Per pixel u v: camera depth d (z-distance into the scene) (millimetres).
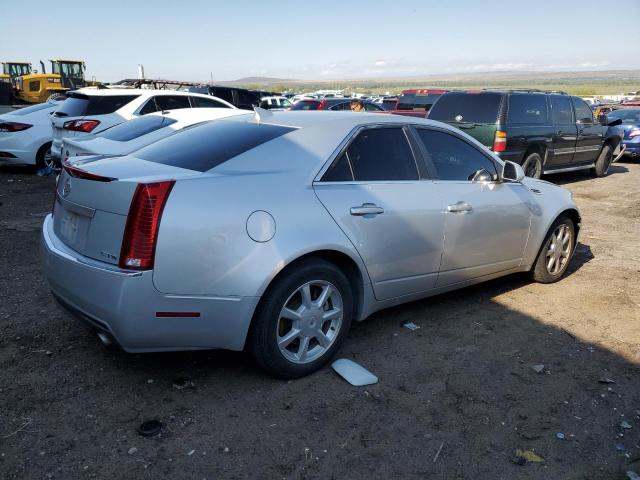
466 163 4254
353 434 2771
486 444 2742
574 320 4344
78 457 2508
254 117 3805
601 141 12062
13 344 3537
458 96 9727
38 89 29344
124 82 16375
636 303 4754
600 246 6688
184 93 10422
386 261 3561
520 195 4555
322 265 3178
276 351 3086
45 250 3143
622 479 2531
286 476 2453
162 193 2725
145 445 2611
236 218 2865
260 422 2830
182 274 2742
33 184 9391
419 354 3650
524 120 9547
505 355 3689
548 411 3049
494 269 4488
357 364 3439
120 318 2693
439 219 3834
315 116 3736
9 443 2578
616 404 3146
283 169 3195
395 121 3857
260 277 2889
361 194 3420
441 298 4703
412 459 2605
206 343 2914
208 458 2543
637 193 10516
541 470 2572
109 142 6828
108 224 2768
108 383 3129
